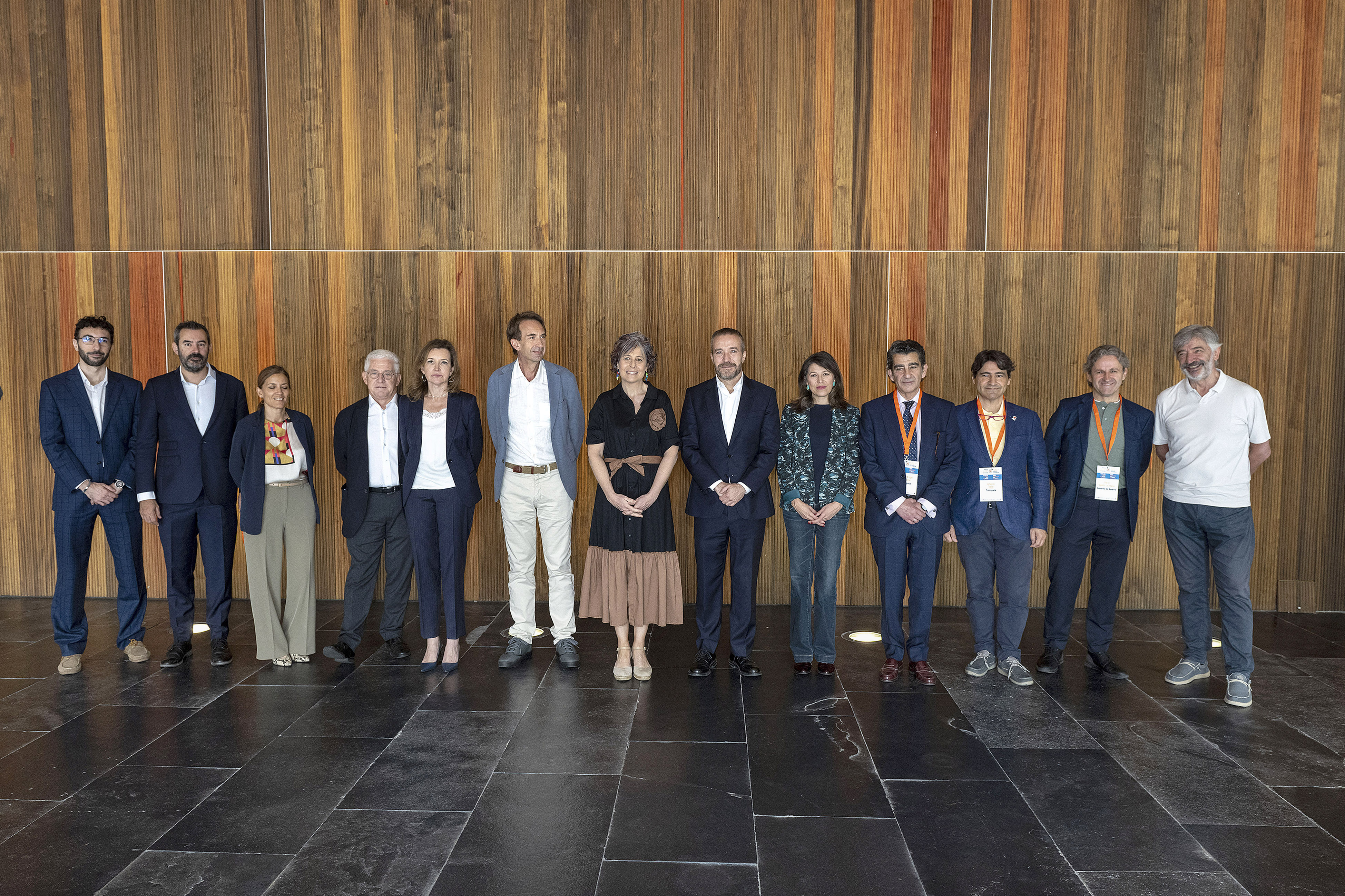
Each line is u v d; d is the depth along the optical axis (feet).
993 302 17.30
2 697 12.21
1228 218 17.06
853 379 17.44
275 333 17.72
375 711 11.68
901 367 12.76
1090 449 13.15
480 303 17.53
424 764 9.99
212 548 13.62
